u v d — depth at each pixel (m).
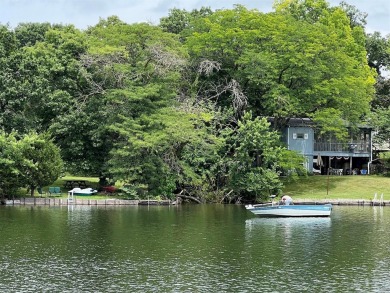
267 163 64.25
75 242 38.31
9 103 60.44
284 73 68.12
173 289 28.16
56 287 28.27
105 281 29.34
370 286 28.88
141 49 63.78
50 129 62.28
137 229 43.72
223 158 63.75
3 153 57.69
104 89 63.72
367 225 47.38
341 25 81.38
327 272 31.42
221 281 29.55
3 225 44.56
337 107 70.88
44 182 59.25
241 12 69.44
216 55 69.12
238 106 66.94
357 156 81.81
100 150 64.44
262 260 34.00
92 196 62.38
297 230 44.56
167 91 64.50
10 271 30.98
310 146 79.12
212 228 45.03
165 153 62.44
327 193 67.12
